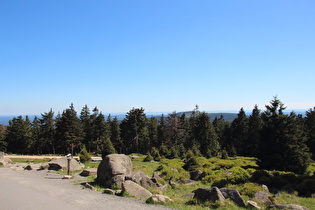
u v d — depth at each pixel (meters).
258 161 25.91
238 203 9.89
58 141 67.88
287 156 23.78
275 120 25.19
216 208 9.26
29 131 73.94
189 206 9.46
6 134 72.56
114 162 14.52
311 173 23.69
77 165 24.27
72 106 74.50
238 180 15.48
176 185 15.05
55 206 8.70
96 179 14.80
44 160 38.66
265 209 9.36
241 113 64.38
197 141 52.19
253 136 56.56
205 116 55.59
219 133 73.94
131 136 71.50
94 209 8.39
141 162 33.41
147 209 8.60
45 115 72.06
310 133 38.88
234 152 47.19
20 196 10.34
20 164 29.66
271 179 15.34
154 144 73.19
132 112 69.25
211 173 18.59
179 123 67.94
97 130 69.56
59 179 16.61
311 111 49.41
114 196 10.69
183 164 27.89
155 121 86.19
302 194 13.18
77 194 10.94
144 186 12.92
